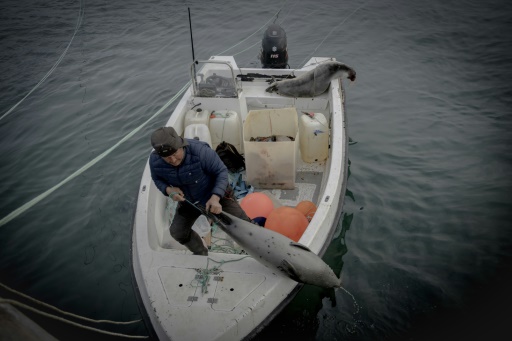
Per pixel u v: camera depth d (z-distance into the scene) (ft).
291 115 15.52
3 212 16.99
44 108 25.31
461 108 21.58
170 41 34.09
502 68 25.16
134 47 33.53
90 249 14.85
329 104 17.22
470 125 20.04
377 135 19.84
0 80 29.43
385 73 26.02
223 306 8.54
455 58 27.02
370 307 11.50
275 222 11.59
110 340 11.25
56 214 16.65
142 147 20.51
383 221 14.65
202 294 8.80
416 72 25.80
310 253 9.20
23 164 20.13
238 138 16.19
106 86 27.61
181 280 9.14
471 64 26.07
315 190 15.02
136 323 11.70
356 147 18.97
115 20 39.63
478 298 11.62
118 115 23.91
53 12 43.04
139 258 9.79
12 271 14.08
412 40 30.09
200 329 8.17
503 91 22.72
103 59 31.78
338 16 35.27
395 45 29.60
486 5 34.50
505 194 15.43
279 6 38.73
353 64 27.50
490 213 14.62
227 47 32.22
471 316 11.14
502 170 16.79
